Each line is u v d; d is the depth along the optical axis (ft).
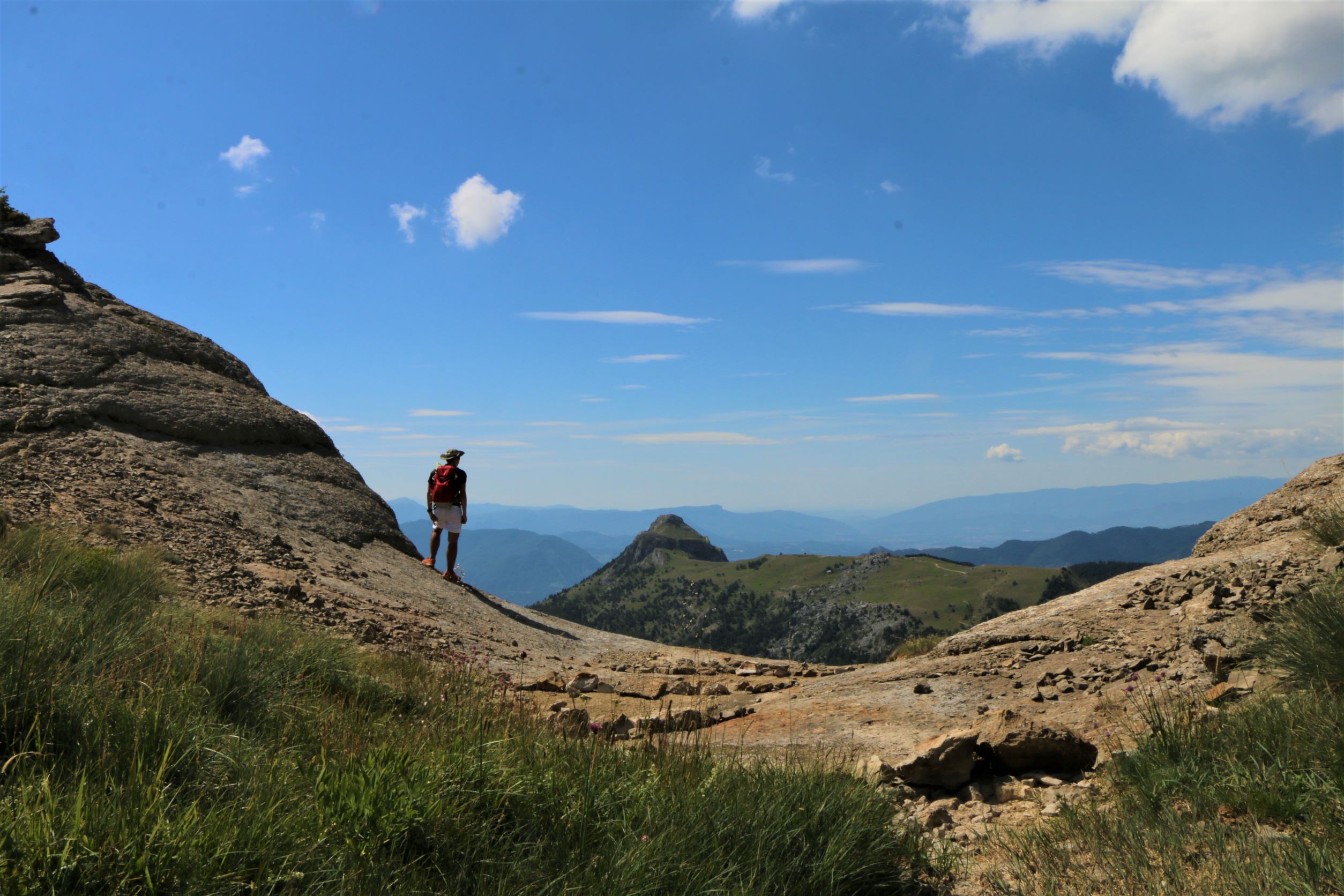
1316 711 13.62
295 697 16.39
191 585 29.30
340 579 39.50
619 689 30.30
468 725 15.55
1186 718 15.55
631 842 10.88
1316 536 30.42
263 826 9.29
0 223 55.16
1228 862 10.34
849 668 38.68
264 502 46.14
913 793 16.01
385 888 8.98
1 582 15.56
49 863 7.83
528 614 51.11
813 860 11.51
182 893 8.07
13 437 38.73
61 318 49.47
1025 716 20.10
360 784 10.68
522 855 10.60
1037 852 12.18
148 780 10.01
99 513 33.81
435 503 51.65
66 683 11.84
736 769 14.19
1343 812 11.17
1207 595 25.75
